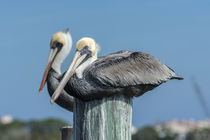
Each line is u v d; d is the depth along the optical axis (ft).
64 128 40.70
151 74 34.37
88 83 32.58
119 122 29.60
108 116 29.60
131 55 35.29
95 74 32.50
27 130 345.31
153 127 351.05
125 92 32.89
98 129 29.35
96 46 37.04
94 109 29.84
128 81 33.01
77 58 36.06
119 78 32.76
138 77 33.71
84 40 36.68
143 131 333.83
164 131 362.12
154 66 34.94
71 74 33.53
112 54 36.88
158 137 351.05
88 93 31.96
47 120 314.96
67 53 49.08
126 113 30.09
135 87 33.45
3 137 352.28
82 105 30.40
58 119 320.29
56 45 49.37
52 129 306.76
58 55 48.78
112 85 32.40
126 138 29.60
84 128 29.78
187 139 347.36
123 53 36.65
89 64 34.88
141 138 323.16
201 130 339.57
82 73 33.14
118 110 29.86
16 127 351.67
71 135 40.45
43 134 316.40
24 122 355.15
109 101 30.07
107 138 29.14
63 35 49.60
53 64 48.37
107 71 32.96
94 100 30.12
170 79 35.68
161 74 34.83
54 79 46.70
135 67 34.22
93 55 36.52
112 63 33.83
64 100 44.50
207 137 336.08
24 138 343.87
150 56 35.58
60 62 48.70
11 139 348.59
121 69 33.58
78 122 30.30
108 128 29.32
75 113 30.78
